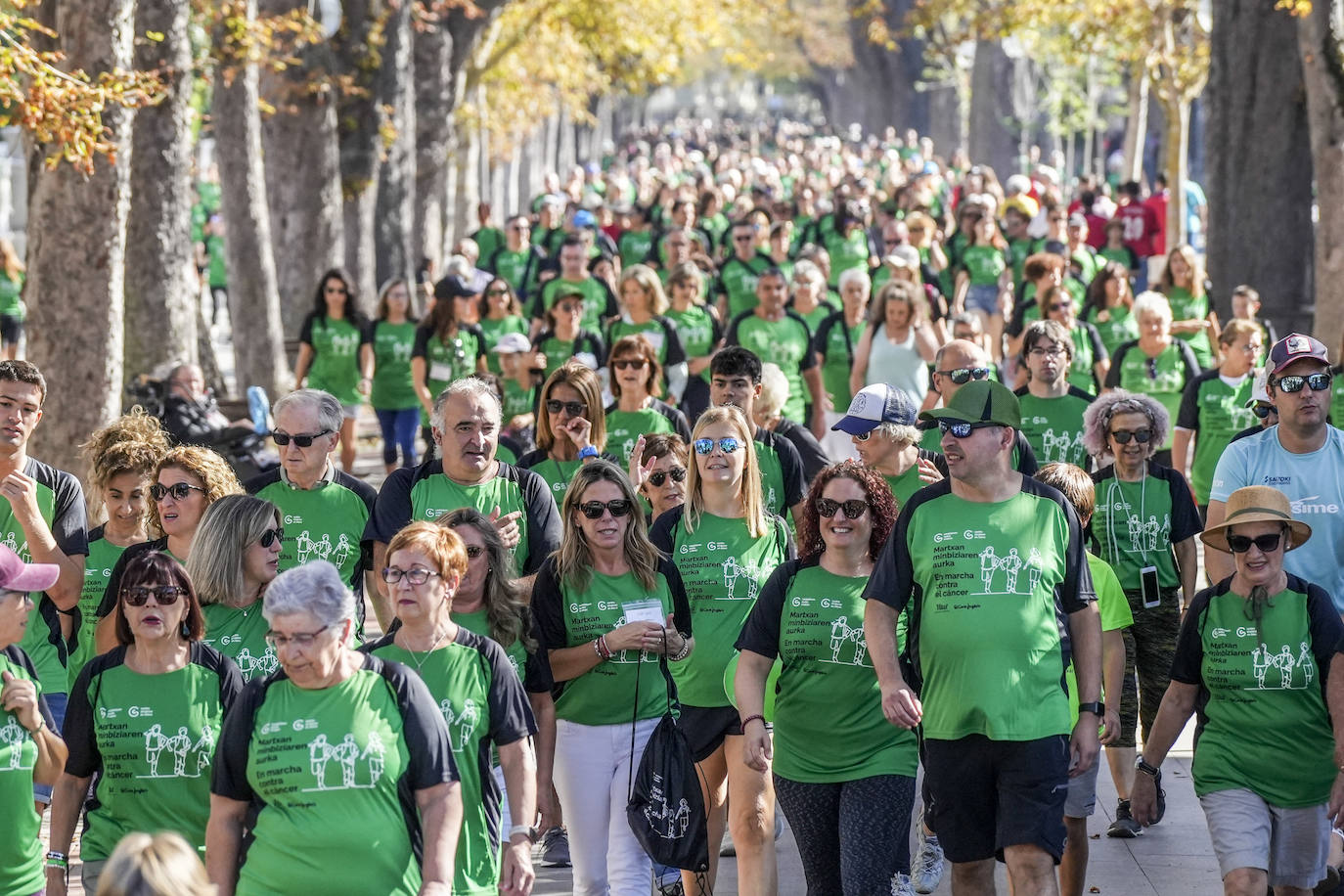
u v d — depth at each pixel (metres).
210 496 22.58
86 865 19.41
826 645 21.08
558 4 113.00
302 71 71.94
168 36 49.09
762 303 40.81
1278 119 67.00
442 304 47.25
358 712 16.88
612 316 50.56
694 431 23.53
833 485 21.17
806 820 21.47
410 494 24.09
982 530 19.73
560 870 25.94
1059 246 62.94
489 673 18.70
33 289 38.47
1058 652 19.75
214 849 17.16
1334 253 50.12
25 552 23.45
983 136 183.38
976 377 30.16
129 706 19.17
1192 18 82.50
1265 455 23.27
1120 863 25.86
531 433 39.53
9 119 36.91
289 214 72.94
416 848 17.05
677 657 22.11
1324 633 20.56
